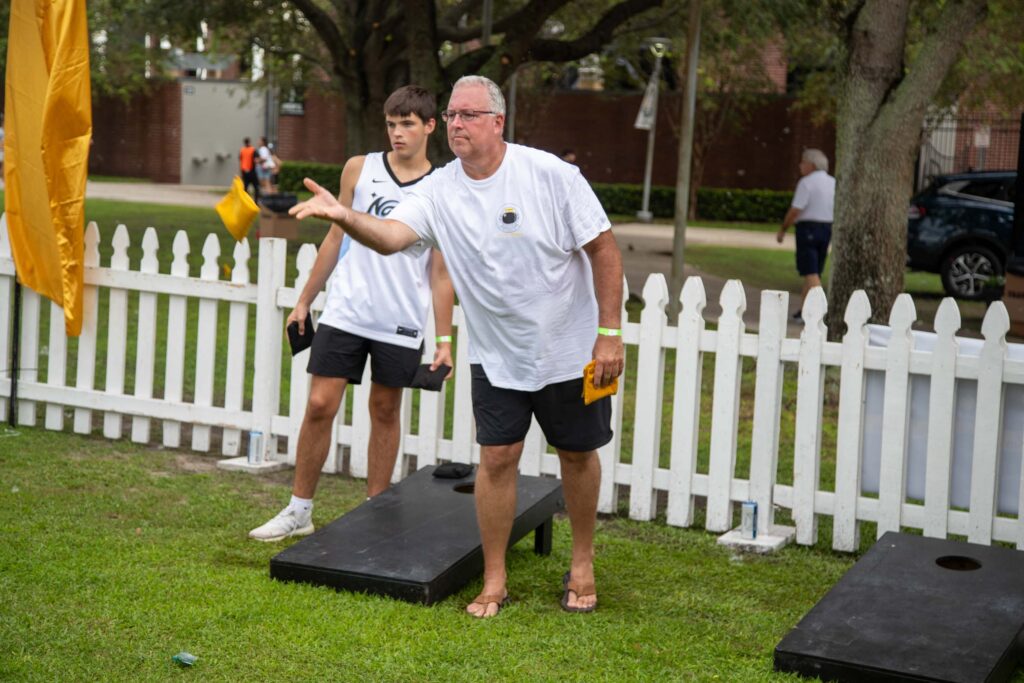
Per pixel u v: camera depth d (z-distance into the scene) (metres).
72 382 8.74
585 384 4.14
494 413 4.32
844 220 8.91
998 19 16.28
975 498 5.29
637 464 5.96
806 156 12.73
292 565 4.57
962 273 16.59
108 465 6.51
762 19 17.31
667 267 18.56
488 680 3.82
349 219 3.91
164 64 30.39
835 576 5.14
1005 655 3.72
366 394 6.53
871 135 8.76
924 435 5.47
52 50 6.71
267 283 6.70
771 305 5.60
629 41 21.41
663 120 33.97
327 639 4.08
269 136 40.16
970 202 16.47
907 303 5.34
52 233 6.86
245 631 4.12
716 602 4.68
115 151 41.62
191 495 5.97
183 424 7.76
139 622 4.17
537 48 16.11
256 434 6.62
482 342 4.29
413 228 4.14
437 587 4.43
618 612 4.51
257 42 21.31
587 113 34.69
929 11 13.66
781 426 7.99
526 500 5.03
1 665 3.74
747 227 30.11
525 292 4.14
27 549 4.91
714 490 5.80
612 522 5.94
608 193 32.88
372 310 5.19
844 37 8.94
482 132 4.02
